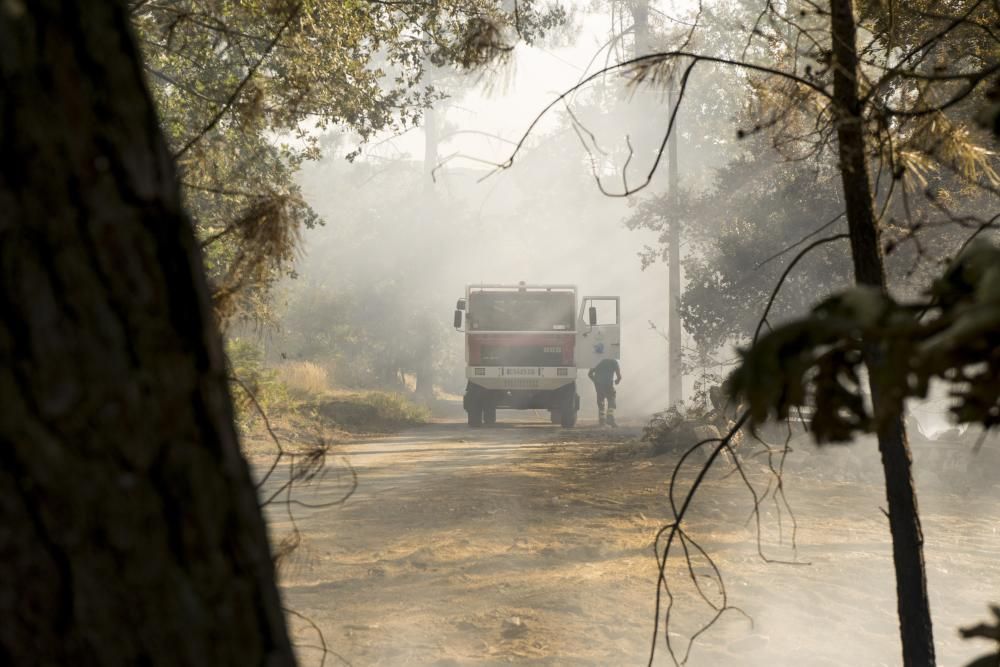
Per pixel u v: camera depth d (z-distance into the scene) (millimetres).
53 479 1422
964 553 10250
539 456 21891
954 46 9031
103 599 1442
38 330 1435
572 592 8766
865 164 4184
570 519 12883
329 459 22281
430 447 26047
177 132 16859
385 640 7402
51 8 1488
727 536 11336
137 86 1566
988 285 1353
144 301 1509
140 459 1478
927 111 3797
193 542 1512
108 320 1475
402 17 21109
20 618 1407
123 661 1450
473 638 7445
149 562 1472
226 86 16203
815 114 5090
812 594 8508
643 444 20359
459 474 18609
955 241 17938
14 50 1458
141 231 1521
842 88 4262
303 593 8977
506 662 6824
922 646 4160
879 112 3875
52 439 1429
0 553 1399
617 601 8438
